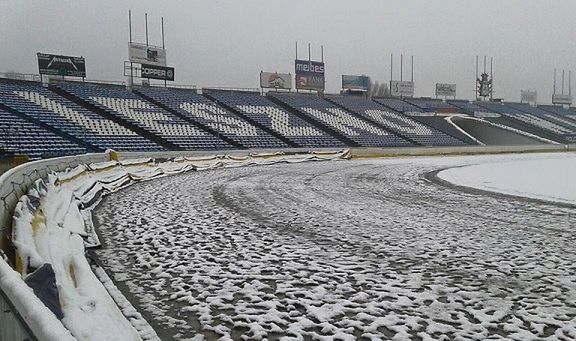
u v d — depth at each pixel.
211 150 31.34
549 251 7.58
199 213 11.05
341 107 50.44
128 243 8.07
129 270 6.60
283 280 6.16
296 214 10.96
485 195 14.52
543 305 5.29
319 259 7.12
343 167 26.89
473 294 5.64
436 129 50.34
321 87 53.16
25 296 2.35
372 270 6.58
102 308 4.78
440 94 63.94
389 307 5.24
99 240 8.27
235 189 15.76
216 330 4.65
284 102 47.50
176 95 40.81
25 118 26.47
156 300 5.46
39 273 4.25
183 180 18.94
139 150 28.53
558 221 10.16
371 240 8.34
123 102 35.38
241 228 9.34
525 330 4.64
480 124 55.25
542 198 13.80
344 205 12.37
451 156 40.84
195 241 8.23
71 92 33.62
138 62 39.69
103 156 18.70
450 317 4.97
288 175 21.38
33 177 9.92
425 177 20.59
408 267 6.73
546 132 57.59
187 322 4.86
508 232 9.02
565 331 4.62
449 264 6.88
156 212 11.16
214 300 5.45
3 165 13.43
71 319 4.23
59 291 4.70
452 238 8.51
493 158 37.50
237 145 35.12
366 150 38.59
